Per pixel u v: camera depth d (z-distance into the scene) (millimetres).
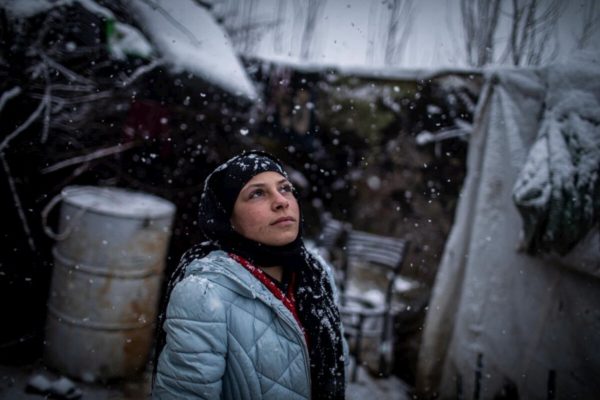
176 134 3695
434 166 4633
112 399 2750
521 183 2469
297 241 1163
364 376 3598
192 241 3990
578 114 2490
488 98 3086
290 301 1170
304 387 1085
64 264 2783
